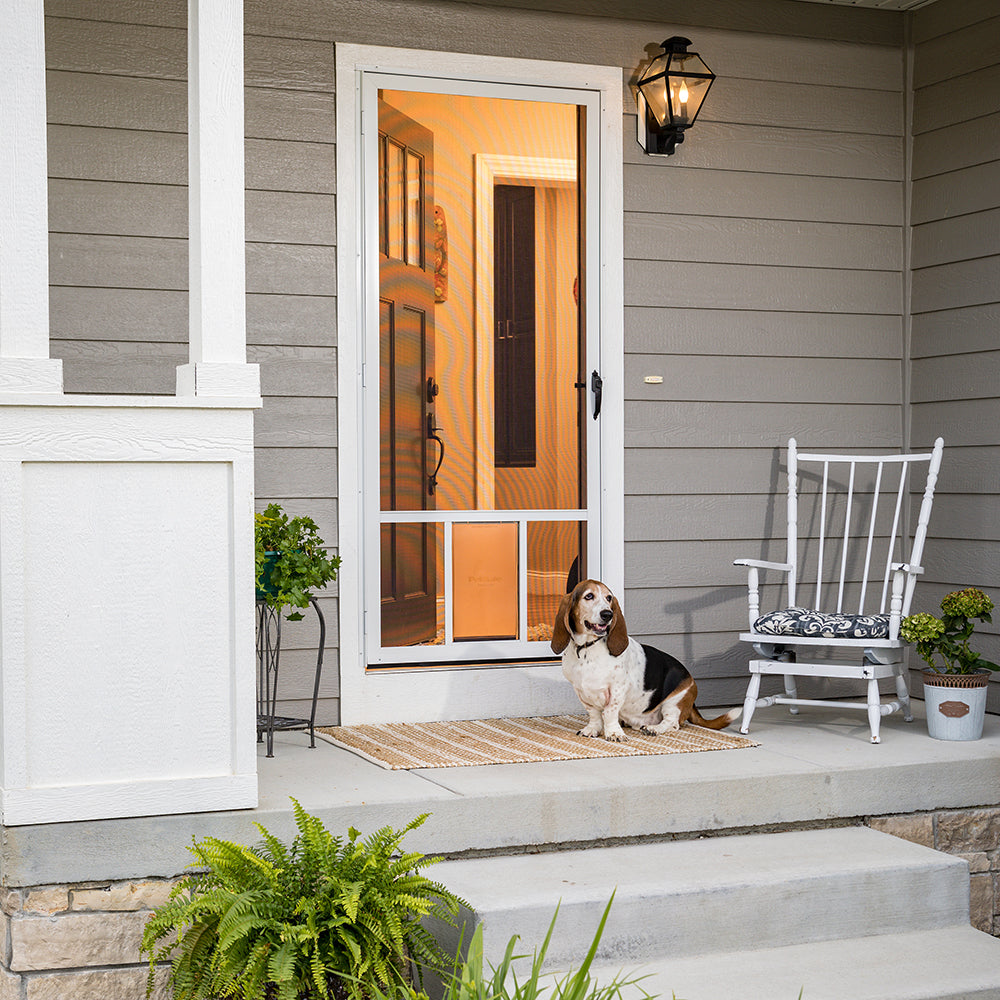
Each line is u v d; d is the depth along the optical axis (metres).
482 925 2.68
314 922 2.59
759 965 3.00
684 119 4.57
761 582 4.89
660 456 4.75
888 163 5.04
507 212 4.56
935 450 4.42
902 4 4.93
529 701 4.58
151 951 2.68
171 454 2.98
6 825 2.86
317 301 4.34
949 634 4.20
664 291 4.73
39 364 2.88
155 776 2.99
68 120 4.05
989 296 4.68
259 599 3.76
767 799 3.56
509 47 4.52
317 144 4.33
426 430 4.49
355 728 4.32
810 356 4.94
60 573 2.91
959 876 3.30
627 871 3.19
